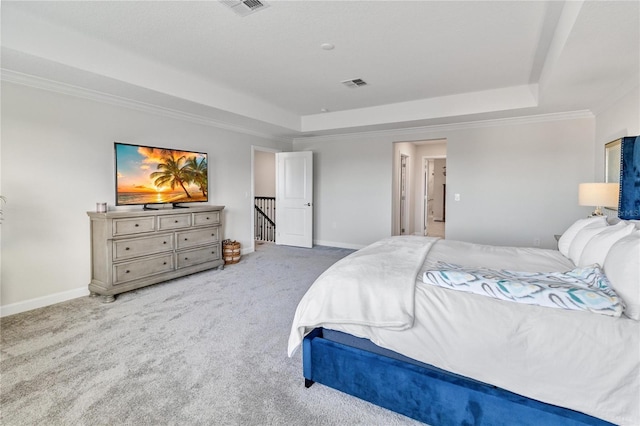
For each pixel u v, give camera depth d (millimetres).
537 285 1513
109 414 1667
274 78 3801
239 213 5566
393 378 1621
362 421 1630
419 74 3637
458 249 2746
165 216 3797
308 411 1700
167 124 4309
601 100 3666
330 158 6398
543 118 4504
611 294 1393
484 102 4258
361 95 4480
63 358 2191
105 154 3629
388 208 5848
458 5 2271
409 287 1707
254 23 2543
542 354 1339
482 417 1425
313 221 6656
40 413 1668
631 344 1239
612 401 1239
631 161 2670
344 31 2666
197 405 1739
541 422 1320
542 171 4586
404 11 2357
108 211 3646
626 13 1812
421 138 5457
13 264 2969
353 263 2111
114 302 3246
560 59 2473
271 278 4117
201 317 2891
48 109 3166
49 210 3197
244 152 5645
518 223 4773
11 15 2381
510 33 2664
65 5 2314
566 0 2152
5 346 2348
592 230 2277
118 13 2414
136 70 3213
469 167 5062
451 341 1500
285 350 2330
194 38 2809
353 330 1743
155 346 2365
